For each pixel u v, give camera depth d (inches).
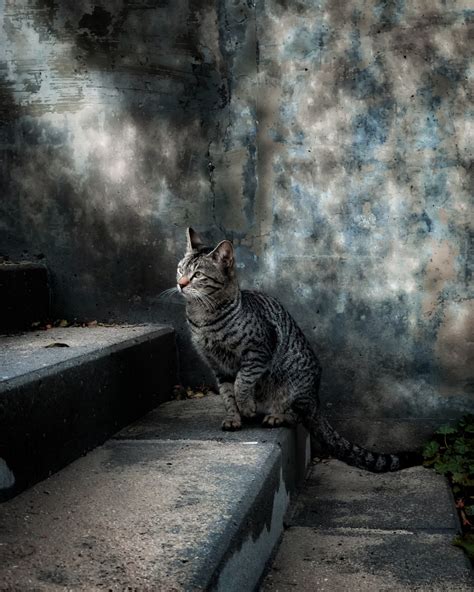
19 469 43.3
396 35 65.0
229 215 68.4
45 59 70.4
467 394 66.1
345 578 46.0
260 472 47.3
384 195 65.9
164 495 43.3
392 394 67.1
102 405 53.9
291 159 67.1
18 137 71.3
